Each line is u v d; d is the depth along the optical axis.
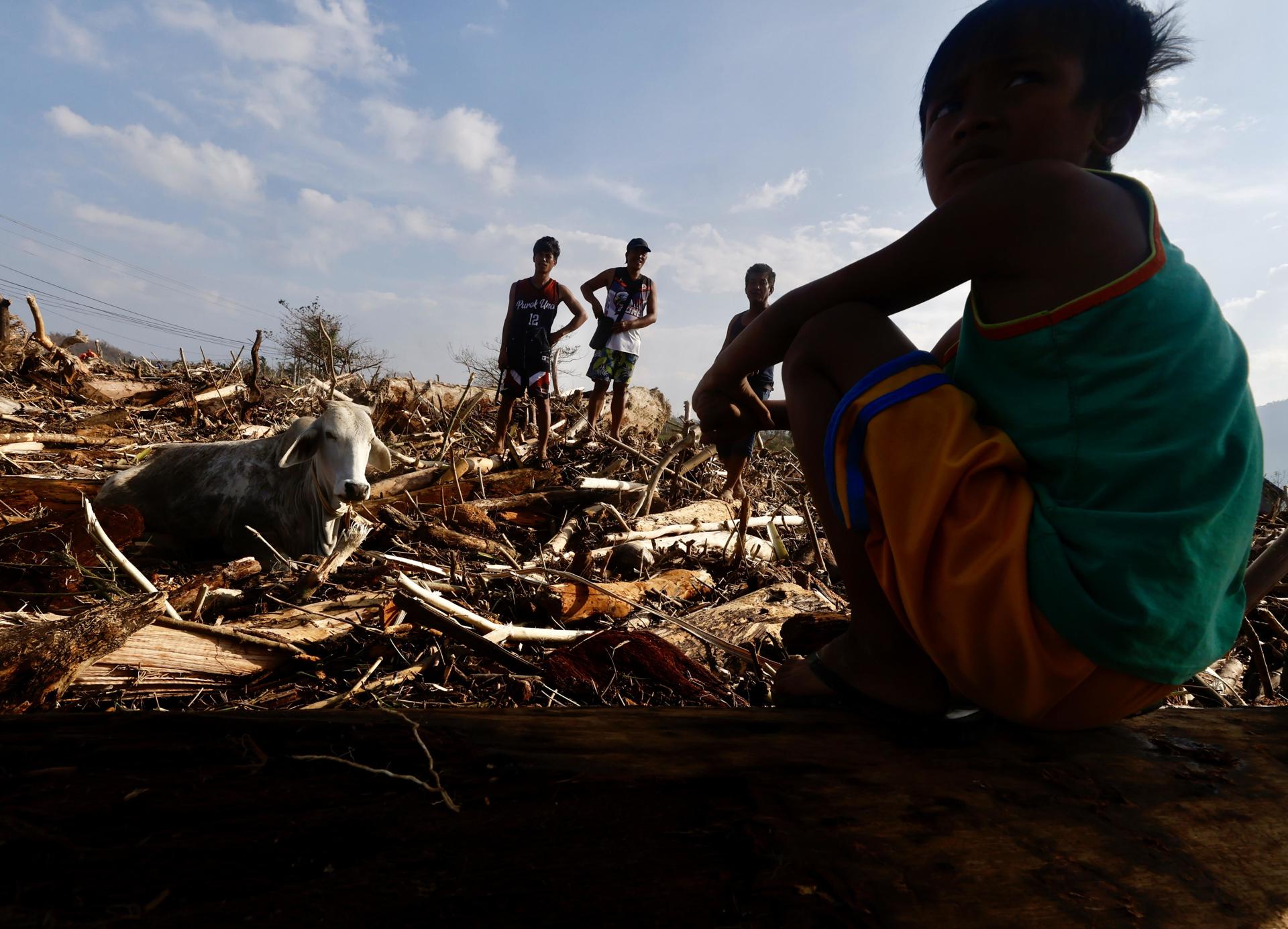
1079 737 1.81
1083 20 1.66
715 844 1.30
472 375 8.33
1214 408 1.50
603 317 9.95
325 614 3.58
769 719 1.79
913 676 1.73
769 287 8.06
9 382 10.66
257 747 1.43
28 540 4.15
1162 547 1.44
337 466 5.44
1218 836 1.49
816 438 1.73
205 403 10.78
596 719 1.72
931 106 1.83
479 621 3.45
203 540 5.81
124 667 2.79
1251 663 4.44
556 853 1.24
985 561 1.51
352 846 1.20
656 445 10.70
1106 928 1.23
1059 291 1.56
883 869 1.28
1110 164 1.82
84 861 1.10
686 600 4.91
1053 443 1.56
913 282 1.67
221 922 1.02
